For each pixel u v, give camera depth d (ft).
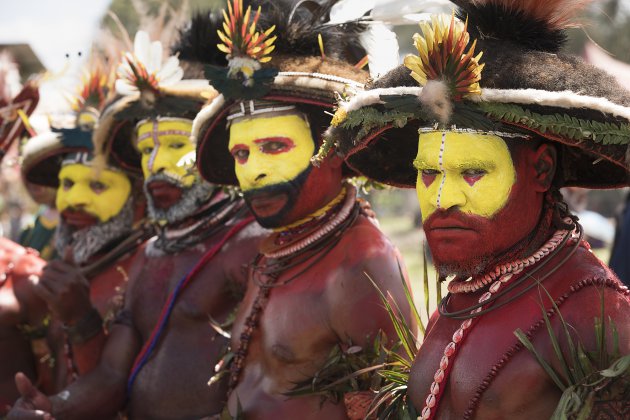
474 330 11.46
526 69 10.87
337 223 15.02
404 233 75.82
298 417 14.28
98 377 18.56
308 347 14.48
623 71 15.30
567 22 11.82
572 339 10.58
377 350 13.92
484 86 10.83
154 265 18.84
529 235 11.60
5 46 26.45
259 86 14.62
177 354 17.52
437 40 10.85
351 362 14.01
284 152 14.88
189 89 17.93
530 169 11.55
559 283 11.18
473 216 11.25
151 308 18.49
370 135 12.30
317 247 15.01
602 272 11.04
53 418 18.01
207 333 17.49
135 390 17.97
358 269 14.42
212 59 18.11
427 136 11.46
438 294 12.89
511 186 11.29
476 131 11.13
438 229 11.47
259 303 15.29
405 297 14.44
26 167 22.44
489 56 11.20
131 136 20.61
